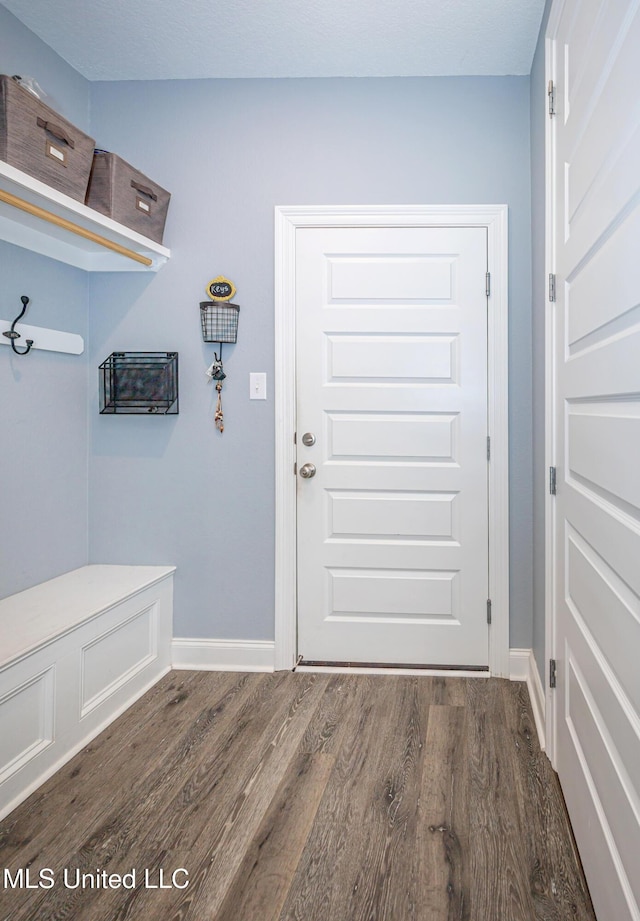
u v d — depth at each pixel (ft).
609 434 4.14
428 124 8.39
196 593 8.86
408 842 5.16
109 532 8.91
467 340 8.46
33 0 7.03
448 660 8.67
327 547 8.76
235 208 8.64
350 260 8.59
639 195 3.44
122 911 4.46
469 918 4.38
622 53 3.76
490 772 6.16
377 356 8.59
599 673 4.40
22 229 7.36
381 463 8.66
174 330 8.77
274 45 7.81
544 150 6.94
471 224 8.38
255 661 8.80
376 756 6.47
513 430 8.38
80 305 8.68
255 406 8.70
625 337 3.71
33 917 4.42
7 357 7.31
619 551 3.87
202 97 8.64
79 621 6.58
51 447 8.13
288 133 8.55
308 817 5.49
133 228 7.86
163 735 6.94
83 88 8.66
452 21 7.25
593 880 4.43
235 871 4.85
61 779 6.08
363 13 7.14
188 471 8.83
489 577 8.53
